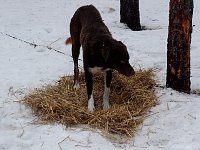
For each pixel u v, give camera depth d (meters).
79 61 6.92
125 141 5.26
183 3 5.75
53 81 6.38
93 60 5.59
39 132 5.37
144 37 8.14
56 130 5.38
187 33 5.84
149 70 6.47
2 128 5.46
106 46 5.48
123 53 5.50
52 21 9.17
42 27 8.64
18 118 5.59
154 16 10.36
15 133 5.36
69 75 6.50
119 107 5.66
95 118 5.50
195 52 7.36
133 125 5.45
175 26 5.84
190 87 6.18
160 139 5.27
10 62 7.03
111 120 5.48
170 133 5.34
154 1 12.20
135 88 6.01
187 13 5.78
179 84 6.01
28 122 5.52
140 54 7.29
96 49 5.55
